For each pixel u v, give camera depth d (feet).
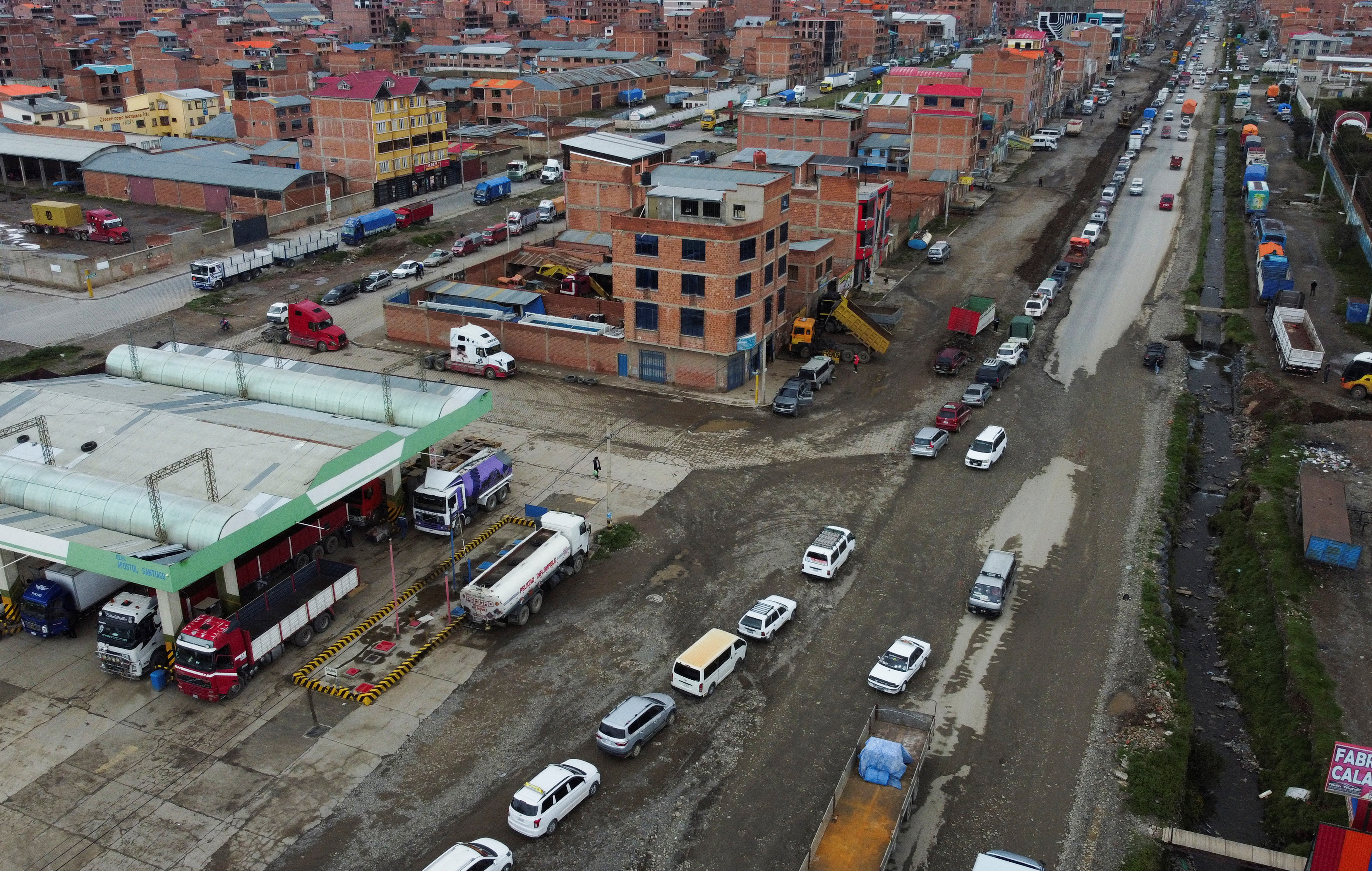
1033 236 394.73
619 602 161.89
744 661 147.74
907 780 118.62
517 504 192.03
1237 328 290.76
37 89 589.32
